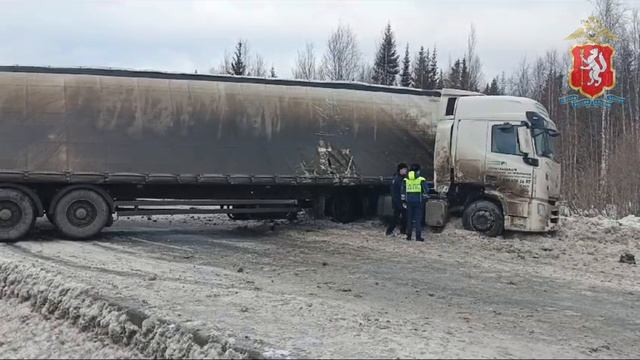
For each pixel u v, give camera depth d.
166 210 13.60
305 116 14.15
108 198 12.87
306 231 14.73
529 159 13.52
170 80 13.25
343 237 13.93
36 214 12.48
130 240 13.15
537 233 13.80
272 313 6.73
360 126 14.62
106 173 12.53
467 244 13.10
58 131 12.30
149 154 12.85
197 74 13.55
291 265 10.60
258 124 13.73
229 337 5.58
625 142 26.80
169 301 7.09
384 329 6.24
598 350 6.00
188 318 6.26
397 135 14.91
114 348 6.11
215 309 6.80
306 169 14.07
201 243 13.01
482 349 5.66
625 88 40.38
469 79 47.53
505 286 9.34
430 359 5.21
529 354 5.60
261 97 13.86
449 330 6.45
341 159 14.42
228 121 13.48
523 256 12.04
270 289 8.35
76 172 12.37
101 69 12.88
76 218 12.64
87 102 12.55
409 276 9.88
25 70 12.41
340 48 42.25
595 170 28.27
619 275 10.50
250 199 14.40
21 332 6.73
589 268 11.05
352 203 16.17
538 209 13.51
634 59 39.62
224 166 13.41
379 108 14.81
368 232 14.61
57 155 12.27
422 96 15.27
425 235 14.05
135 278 8.64
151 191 13.60
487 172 13.85
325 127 14.31
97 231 12.77
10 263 8.88
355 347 5.50
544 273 10.49
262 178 13.70
